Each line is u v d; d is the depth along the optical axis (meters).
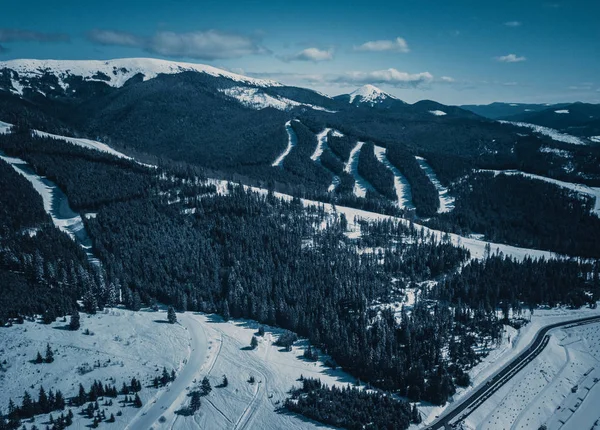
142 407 151.62
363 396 158.75
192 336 195.50
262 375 171.88
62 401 148.25
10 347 172.38
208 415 151.12
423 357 183.88
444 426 151.25
